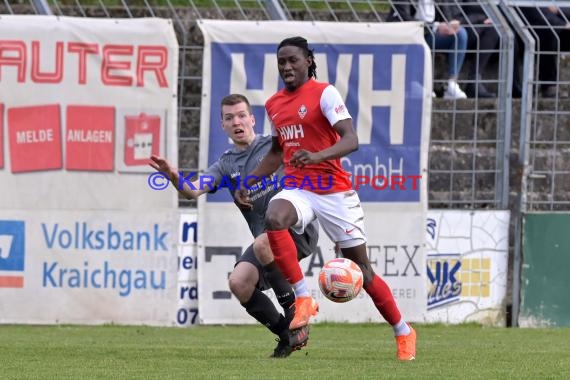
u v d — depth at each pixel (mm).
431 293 37781
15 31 35688
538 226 38438
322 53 37000
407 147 37344
